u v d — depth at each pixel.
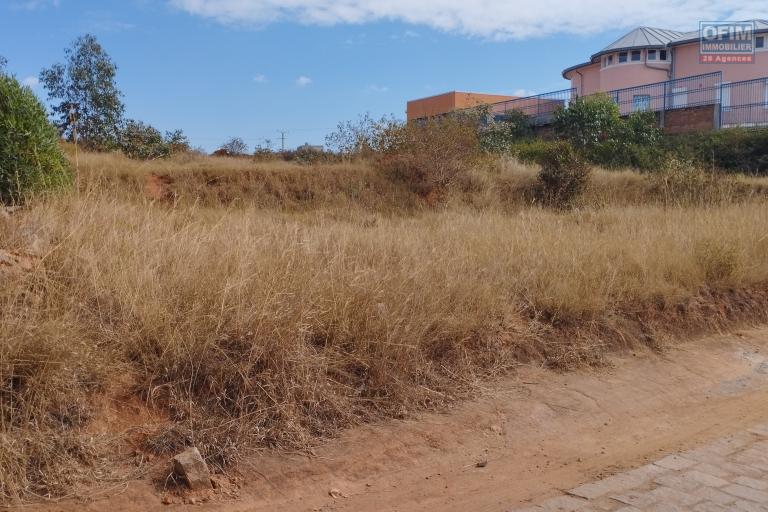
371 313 5.43
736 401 6.12
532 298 6.91
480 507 4.04
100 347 4.53
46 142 7.69
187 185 15.22
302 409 4.74
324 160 19.81
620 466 4.70
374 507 4.01
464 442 4.89
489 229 9.10
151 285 4.97
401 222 11.07
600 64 39.38
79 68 19.55
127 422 4.23
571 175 17.75
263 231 6.83
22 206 6.65
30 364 3.95
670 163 19.28
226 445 4.26
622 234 9.44
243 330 4.80
